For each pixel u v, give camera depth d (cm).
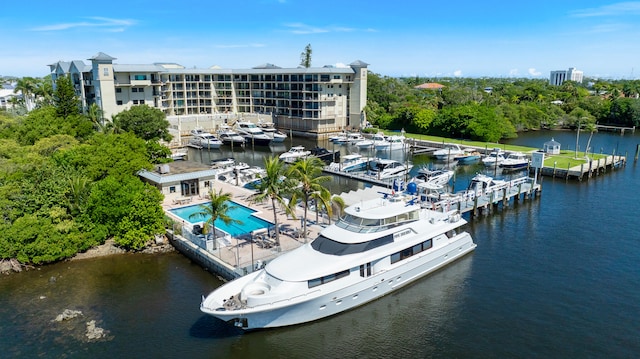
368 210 3112
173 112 11625
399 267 2969
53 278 3177
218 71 12269
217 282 3100
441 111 11425
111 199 3622
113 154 4453
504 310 2781
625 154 7919
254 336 2511
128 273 3253
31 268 3338
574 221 4462
